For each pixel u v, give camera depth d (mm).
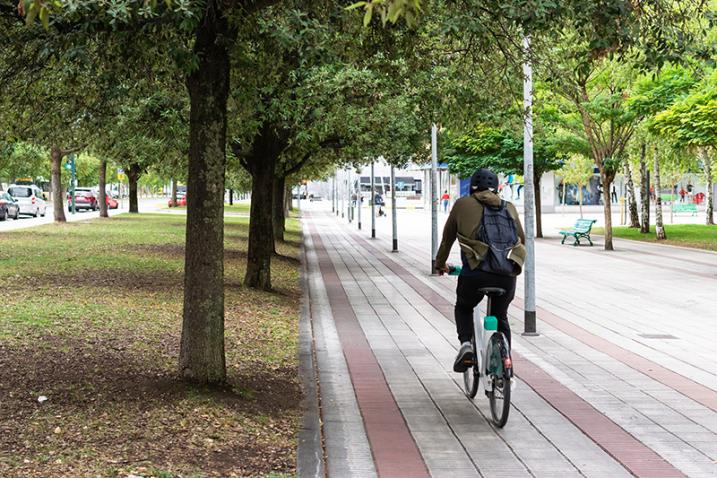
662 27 7664
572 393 8234
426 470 5781
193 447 5738
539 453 6188
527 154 11945
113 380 7312
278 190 31688
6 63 8383
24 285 14188
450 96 11477
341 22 8555
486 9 7984
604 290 18219
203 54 6980
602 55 7930
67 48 7395
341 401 7840
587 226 33656
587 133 30984
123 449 5520
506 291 7000
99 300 12766
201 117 7004
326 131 14555
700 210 73812
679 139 25172
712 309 15062
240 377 7996
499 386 6828
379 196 86375
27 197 47625
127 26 7188
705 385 8641
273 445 6059
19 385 6984
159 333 10195
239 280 17297
